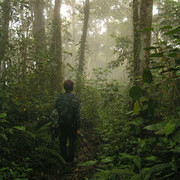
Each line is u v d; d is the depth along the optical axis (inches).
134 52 193.2
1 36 218.4
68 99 135.7
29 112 163.2
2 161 102.8
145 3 167.0
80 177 119.3
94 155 149.8
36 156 123.0
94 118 238.8
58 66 263.0
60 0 322.3
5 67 183.8
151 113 71.7
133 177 71.1
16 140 126.6
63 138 139.6
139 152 97.2
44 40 298.0
